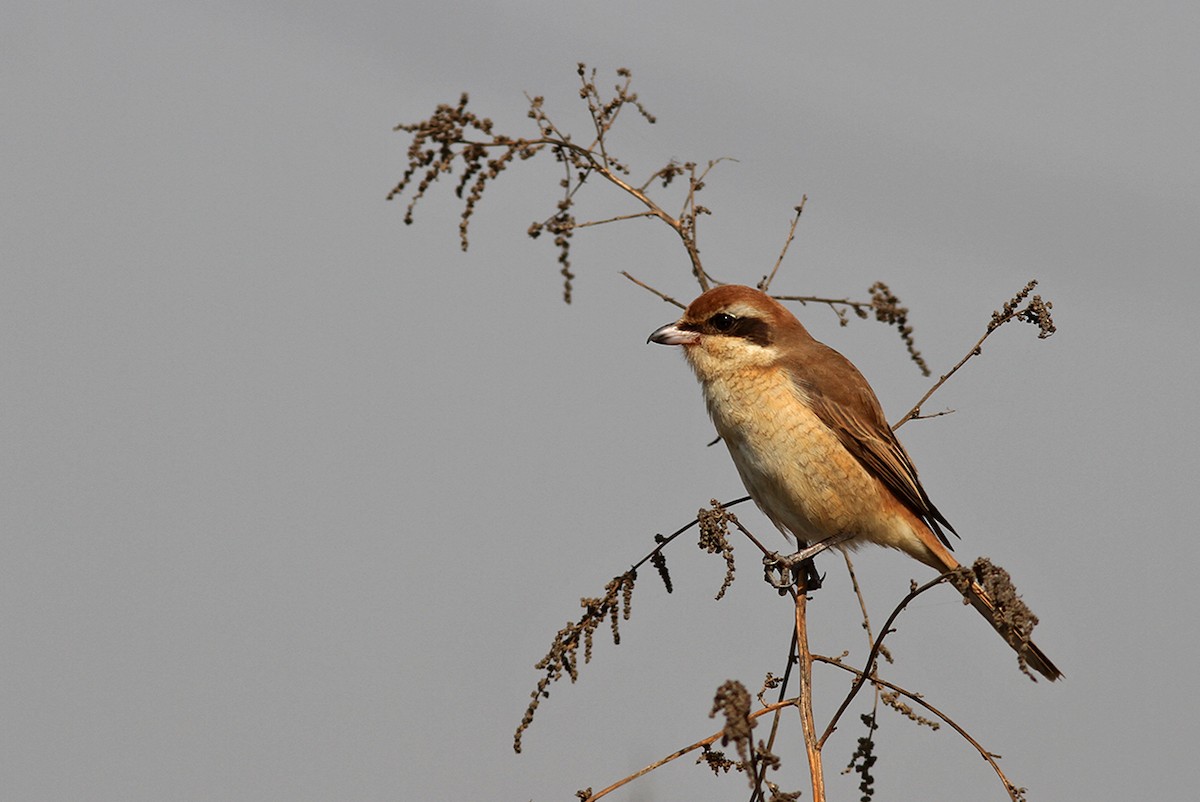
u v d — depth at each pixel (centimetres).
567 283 857
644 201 902
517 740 722
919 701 727
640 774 678
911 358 913
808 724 736
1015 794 693
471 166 810
